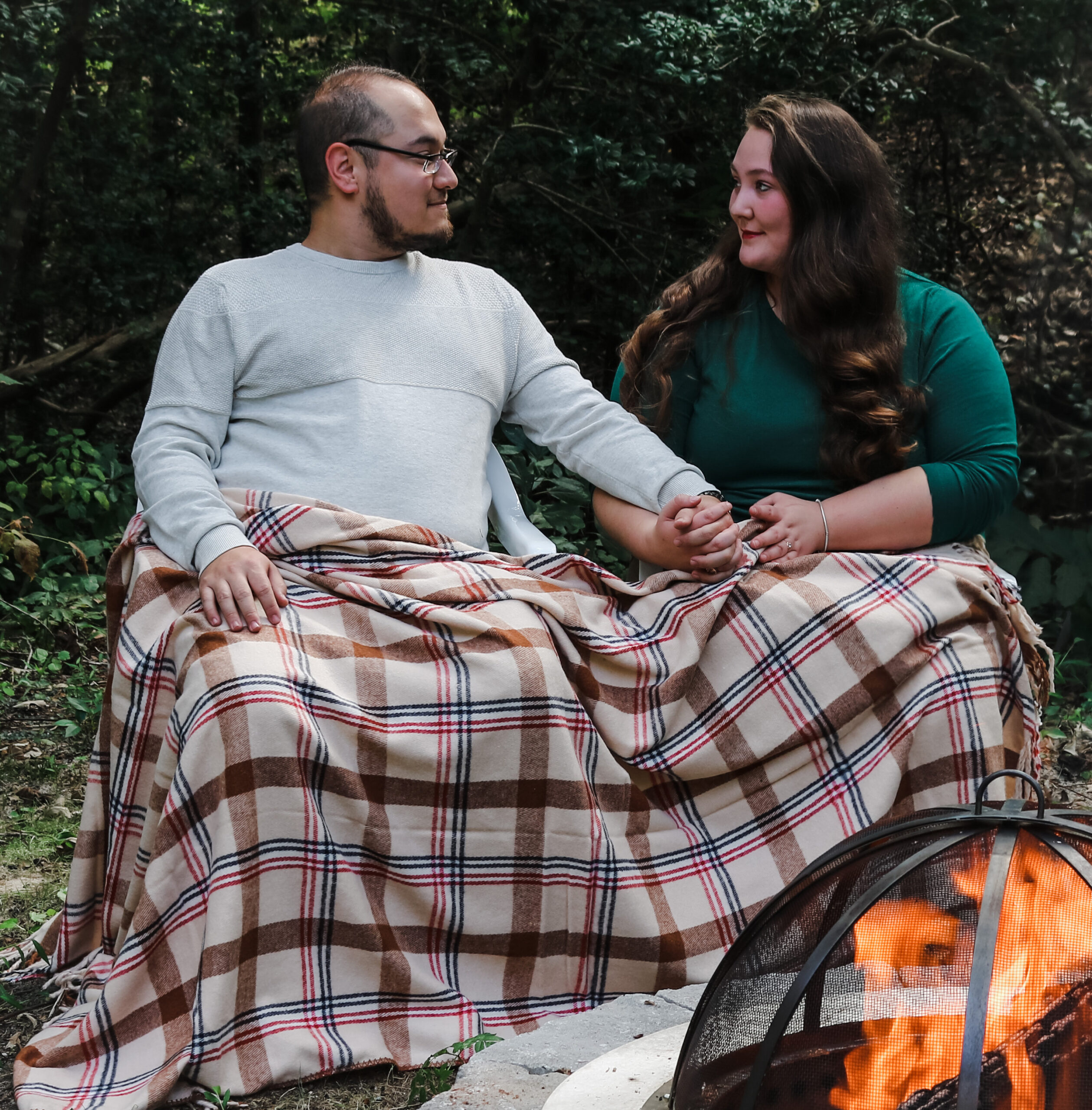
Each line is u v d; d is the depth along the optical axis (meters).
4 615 4.94
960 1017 1.29
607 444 2.84
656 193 6.50
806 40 5.69
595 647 2.51
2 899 2.86
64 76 5.75
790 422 2.80
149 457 2.62
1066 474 6.21
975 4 5.96
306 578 2.49
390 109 2.71
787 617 2.56
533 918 2.34
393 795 2.30
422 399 2.72
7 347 6.60
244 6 6.38
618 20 5.90
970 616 2.65
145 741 2.38
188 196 6.40
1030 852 1.35
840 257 2.71
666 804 2.52
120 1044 2.10
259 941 2.14
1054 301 6.41
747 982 1.48
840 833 2.49
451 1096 1.84
